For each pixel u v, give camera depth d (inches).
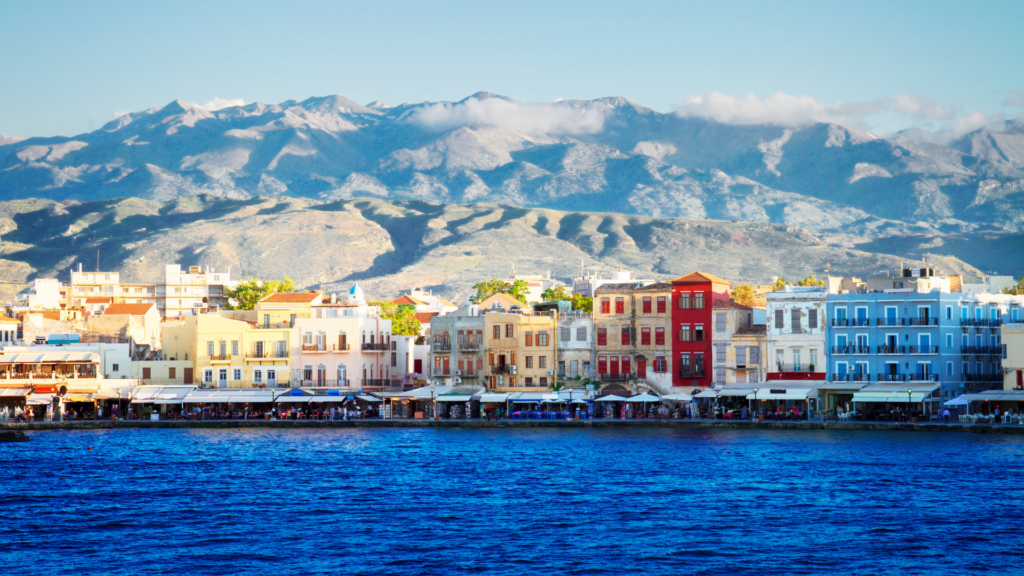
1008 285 6525.6
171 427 5743.1
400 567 2342.5
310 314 6471.5
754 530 2684.5
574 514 2918.3
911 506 2955.2
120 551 2502.5
